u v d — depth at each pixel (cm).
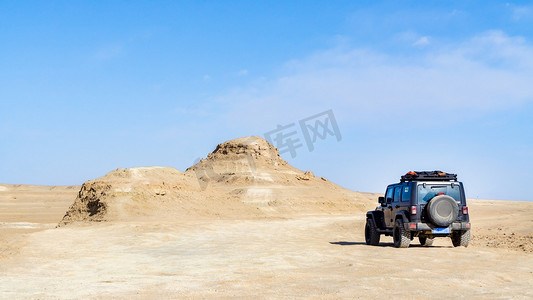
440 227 1698
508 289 922
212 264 1388
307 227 3922
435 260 1359
